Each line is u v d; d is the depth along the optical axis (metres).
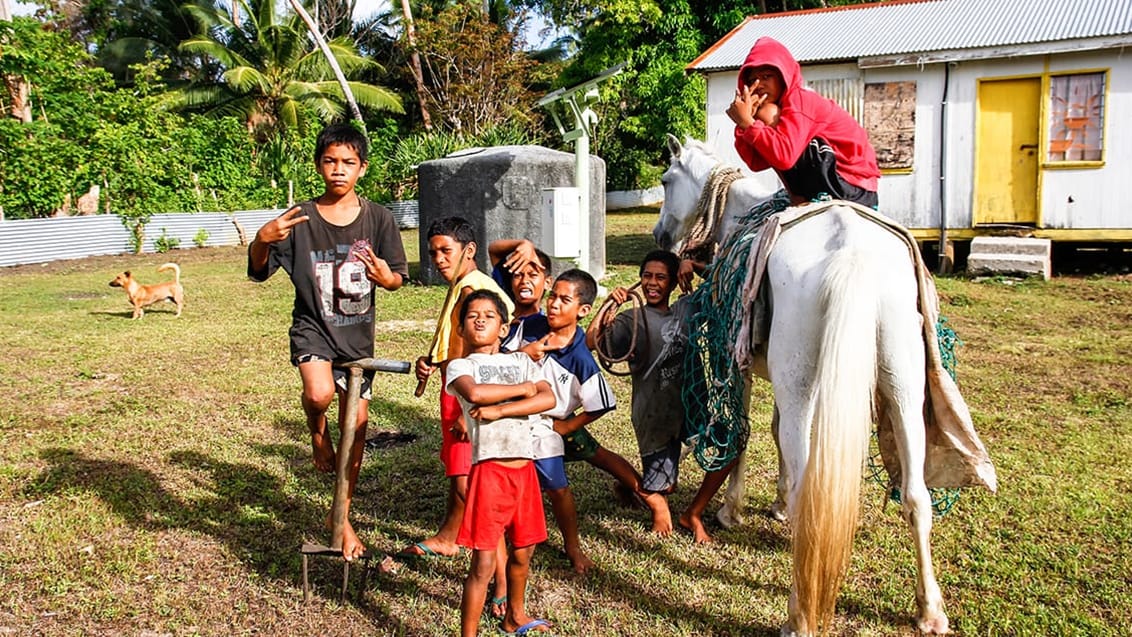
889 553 3.98
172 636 3.38
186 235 19.53
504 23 30.89
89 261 16.83
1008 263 11.85
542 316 4.07
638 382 4.20
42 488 4.88
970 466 3.34
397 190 24.73
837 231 3.26
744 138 3.71
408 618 3.49
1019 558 3.86
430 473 5.10
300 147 24.17
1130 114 11.85
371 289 3.80
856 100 13.25
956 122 12.73
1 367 7.77
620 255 15.23
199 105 28.53
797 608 3.16
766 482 4.90
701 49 23.25
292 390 6.96
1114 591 3.55
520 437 3.19
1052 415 5.98
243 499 4.73
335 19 32.53
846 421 2.86
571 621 3.44
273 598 3.65
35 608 3.58
